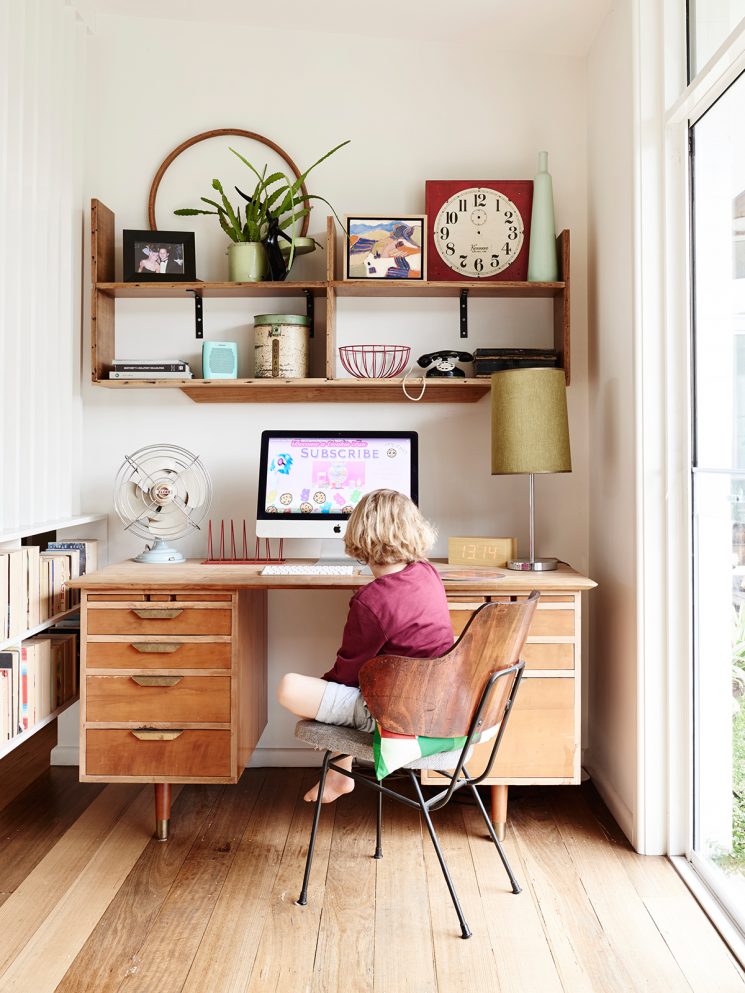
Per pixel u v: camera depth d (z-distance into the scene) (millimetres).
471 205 2877
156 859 2256
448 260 2881
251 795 2713
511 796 2734
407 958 1798
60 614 2621
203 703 2346
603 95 2695
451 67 2945
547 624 2367
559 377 2557
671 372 2270
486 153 2943
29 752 3137
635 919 1965
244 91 2953
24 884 2117
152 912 1981
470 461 2963
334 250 2758
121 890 2086
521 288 2773
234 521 2977
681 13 2254
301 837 2398
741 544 1896
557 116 2938
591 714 2916
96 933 1891
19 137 2445
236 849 2318
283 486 2754
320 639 2984
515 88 2943
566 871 2205
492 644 1841
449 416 2963
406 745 1857
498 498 2965
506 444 2547
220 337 2957
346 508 2730
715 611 2084
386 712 1836
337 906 2012
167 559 2756
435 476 2967
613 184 2566
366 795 2723
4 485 2416
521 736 2369
